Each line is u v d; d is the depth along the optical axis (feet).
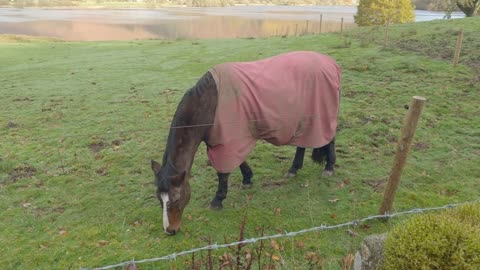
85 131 25.85
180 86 36.76
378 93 29.76
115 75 43.01
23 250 13.89
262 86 14.93
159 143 23.54
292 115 15.67
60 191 18.22
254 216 15.48
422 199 16.06
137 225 15.24
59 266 13.00
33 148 23.36
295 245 13.47
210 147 15.46
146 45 66.74
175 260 12.65
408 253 8.06
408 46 42.70
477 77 31.27
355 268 10.48
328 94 16.38
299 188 17.66
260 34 134.00
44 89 38.11
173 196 13.29
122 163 21.01
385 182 17.79
